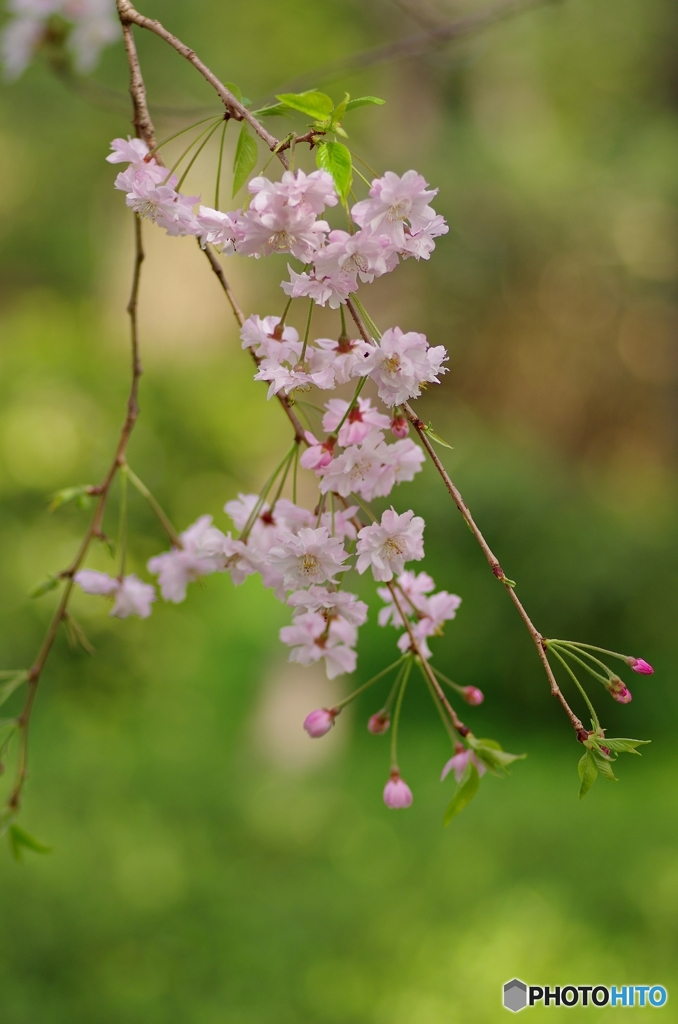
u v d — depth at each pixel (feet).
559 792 20.49
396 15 21.47
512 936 14.14
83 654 19.65
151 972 13.17
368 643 28.58
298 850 17.79
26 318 22.89
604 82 25.93
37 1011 12.13
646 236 25.54
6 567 18.93
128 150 4.24
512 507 23.93
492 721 25.43
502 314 26.66
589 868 16.48
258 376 4.08
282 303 21.72
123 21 4.55
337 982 13.20
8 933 13.57
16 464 19.25
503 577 3.78
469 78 24.61
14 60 8.88
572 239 24.43
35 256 24.48
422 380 3.85
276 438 22.76
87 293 24.20
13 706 20.98
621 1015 12.34
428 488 24.09
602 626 24.44
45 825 17.19
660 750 23.38
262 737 23.24
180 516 20.24
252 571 4.64
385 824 18.95
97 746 21.12
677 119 26.30
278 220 3.71
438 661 26.27
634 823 18.58
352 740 24.23
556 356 28.19
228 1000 12.76
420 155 22.77
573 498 25.44
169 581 5.41
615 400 29.35
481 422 27.71
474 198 23.06
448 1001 12.77
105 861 16.21
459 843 17.75
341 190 3.77
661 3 25.86
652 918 14.52
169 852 16.99
